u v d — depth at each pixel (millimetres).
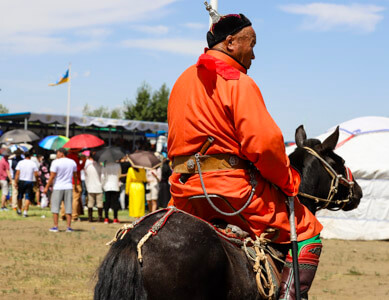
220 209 3484
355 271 10914
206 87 3492
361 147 16719
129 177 17266
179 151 3584
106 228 16641
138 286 2898
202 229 3189
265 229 3553
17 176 19031
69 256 11523
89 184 18266
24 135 21875
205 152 3480
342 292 9094
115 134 31953
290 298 3586
